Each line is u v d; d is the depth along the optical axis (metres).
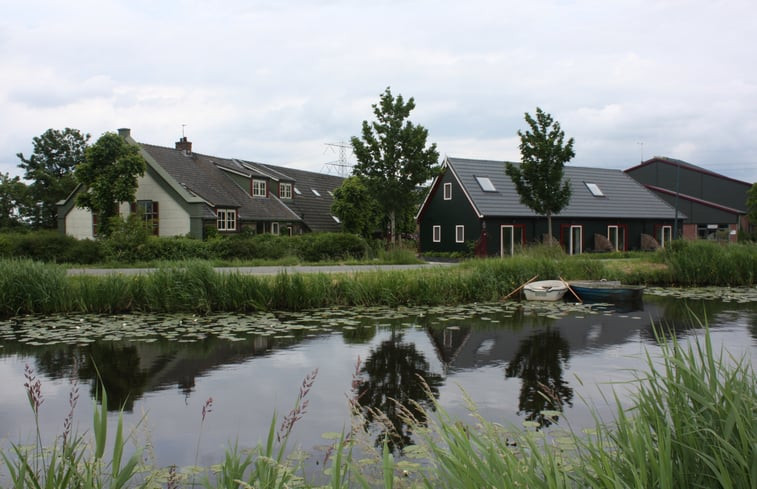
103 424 3.25
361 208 36.34
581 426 5.46
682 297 16.06
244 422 5.77
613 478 2.71
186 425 5.68
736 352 8.59
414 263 25.00
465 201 32.66
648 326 11.25
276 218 34.88
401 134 29.56
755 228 48.19
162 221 30.41
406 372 7.80
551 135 27.83
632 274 19.69
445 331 10.80
